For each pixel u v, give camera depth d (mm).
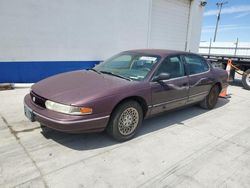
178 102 3996
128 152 2953
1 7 5742
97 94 2812
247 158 2953
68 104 2646
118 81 3271
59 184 2248
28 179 2301
